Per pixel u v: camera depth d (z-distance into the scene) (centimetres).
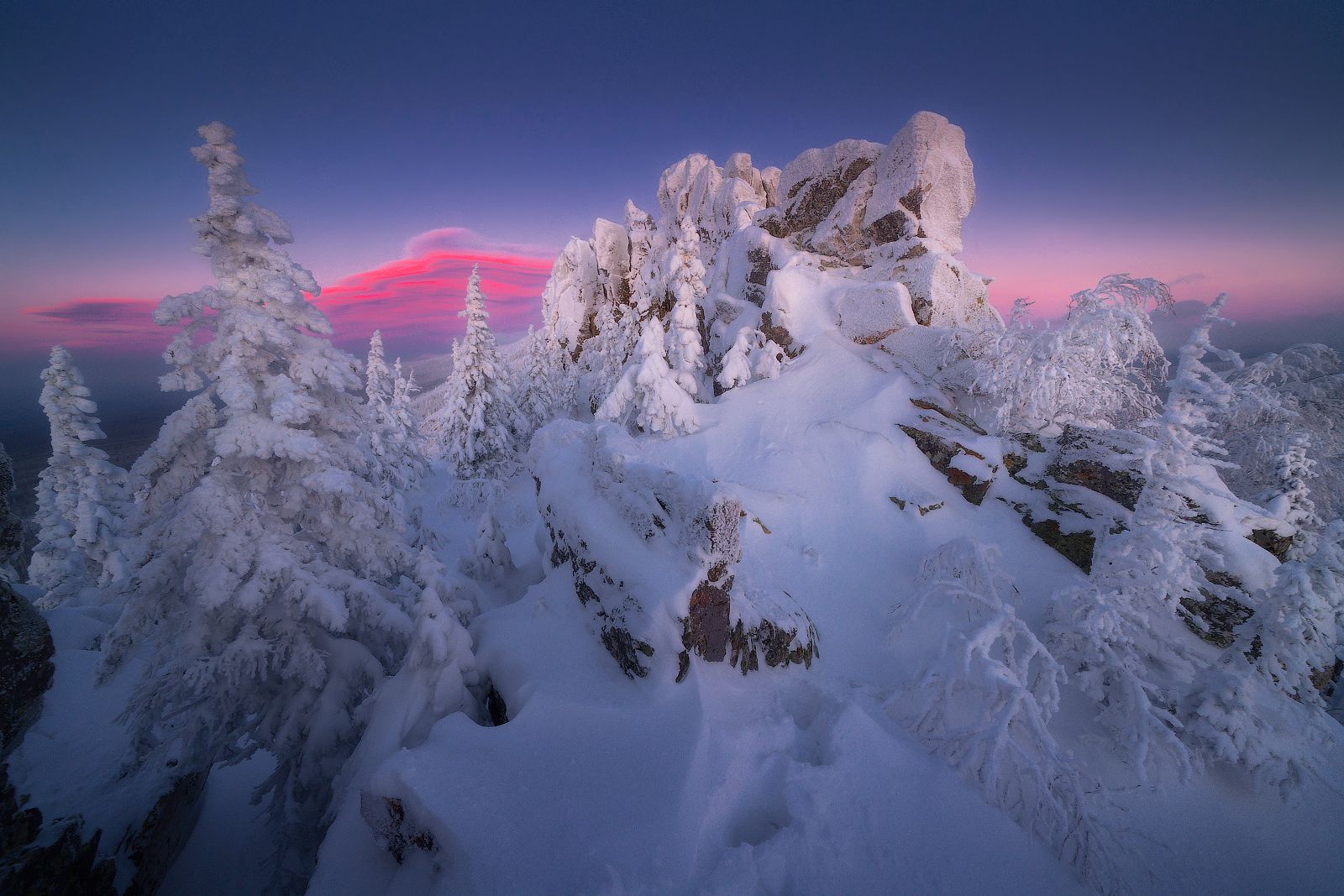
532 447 1377
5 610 568
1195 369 961
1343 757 874
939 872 598
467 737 725
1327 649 895
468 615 1052
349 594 876
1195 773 861
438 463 4000
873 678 1066
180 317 781
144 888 820
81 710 1094
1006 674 765
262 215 839
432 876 615
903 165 2884
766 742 741
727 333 3023
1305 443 1534
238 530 818
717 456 1983
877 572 1449
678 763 661
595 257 4672
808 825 611
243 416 823
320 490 849
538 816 606
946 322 2514
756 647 939
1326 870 757
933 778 710
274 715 895
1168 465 982
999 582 1266
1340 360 2508
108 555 2138
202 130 788
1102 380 1983
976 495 1689
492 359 2842
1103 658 934
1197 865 742
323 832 870
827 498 1705
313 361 870
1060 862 660
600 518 1055
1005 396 1959
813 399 2155
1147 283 1628
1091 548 1448
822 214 3338
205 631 816
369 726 830
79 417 2086
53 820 723
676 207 4900
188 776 1010
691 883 533
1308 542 1454
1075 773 699
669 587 854
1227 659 952
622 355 3453
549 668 888
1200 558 1020
